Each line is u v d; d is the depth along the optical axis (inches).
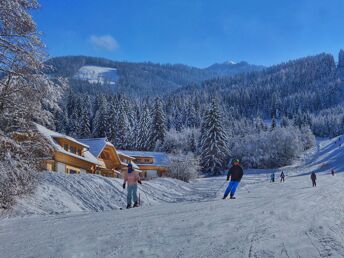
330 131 7362.2
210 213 423.2
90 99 5339.6
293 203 482.9
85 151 2017.7
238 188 1648.6
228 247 271.6
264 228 325.4
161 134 3841.0
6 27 675.4
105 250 282.0
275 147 4185.5
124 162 2677.2
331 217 371.9
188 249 272.4
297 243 273.4
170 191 1643.7
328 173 3038.9
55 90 716.0
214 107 3238.2
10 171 685.9
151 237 314.0
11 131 733.3
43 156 812.6
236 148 4347.9
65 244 308.3
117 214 482.9
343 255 240.2
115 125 3969.0
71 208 909.8
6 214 675.4
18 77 689.0
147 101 6156.5
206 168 3196.4
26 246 314.8
